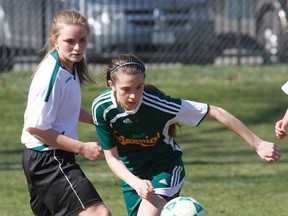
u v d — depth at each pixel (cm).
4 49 4588
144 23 4716
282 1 4650
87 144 1666
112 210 2277
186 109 1739
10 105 4078
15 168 2933
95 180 2711
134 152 1791
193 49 4791
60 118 1733
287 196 2458
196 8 4750
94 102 1761
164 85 4331
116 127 1758
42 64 1730
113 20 4684
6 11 4609
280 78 4547
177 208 1652
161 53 4756
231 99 4159
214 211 2259
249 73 4653
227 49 4853
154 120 1738
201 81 4444
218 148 3328
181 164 1820
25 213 2258
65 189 1695
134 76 1666
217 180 2702
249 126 3784
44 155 1714
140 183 1661
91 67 4628
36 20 4600
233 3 4809
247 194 2489
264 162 3034
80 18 1736
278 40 4872
